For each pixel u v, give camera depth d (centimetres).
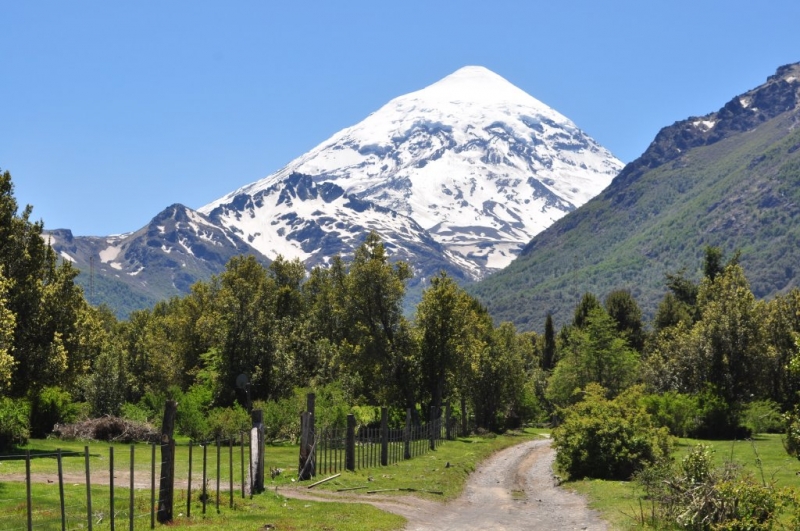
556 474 4606
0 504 2439
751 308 7644
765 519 2338
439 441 6247
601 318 9144
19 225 4359
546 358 13025
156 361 7762
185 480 3184
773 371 7762
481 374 8756
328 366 7362
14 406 4328
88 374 6294
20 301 4222
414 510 2870
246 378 5809
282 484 3238
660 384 8319
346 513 2597
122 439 5181
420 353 7156
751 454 4719
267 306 6769
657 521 2528
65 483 2978
